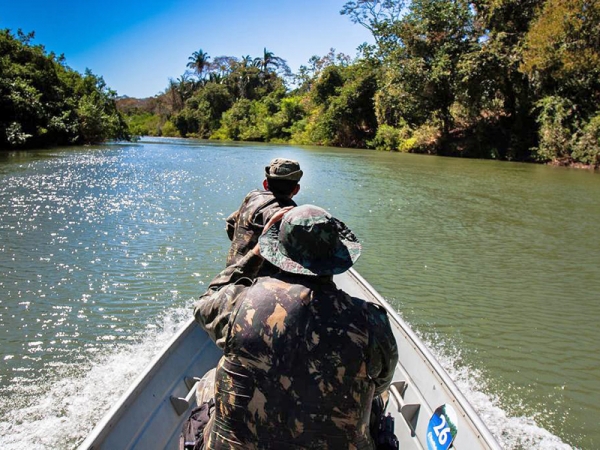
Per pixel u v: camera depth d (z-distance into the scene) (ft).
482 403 13.28
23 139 90.38
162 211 35.73
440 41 105.60
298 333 5.42
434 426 8.57
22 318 17.70
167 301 19.53
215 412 5.78
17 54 108.17
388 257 25.66
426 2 106.01
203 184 50.08
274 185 10.28
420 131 113.80
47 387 13.56
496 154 95.96
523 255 26.76
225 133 206.18
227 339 5.71
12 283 20.92
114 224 31.42
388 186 51.72
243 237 10.16
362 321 5.57
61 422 12.11
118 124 139.64
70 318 17.80
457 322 18.17
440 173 66.18
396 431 9.32
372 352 5.55
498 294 20.90
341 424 5.40
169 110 295.69
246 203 10.43
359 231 31.24
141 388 8.81
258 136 187.42
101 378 14.02
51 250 25.52
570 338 17.08
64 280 21.38
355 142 139.33
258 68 263.90
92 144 119.34
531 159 89.86
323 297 5.60
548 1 84.64
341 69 159.12
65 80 124.16
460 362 15.37
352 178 58.49
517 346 16.47
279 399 5.36
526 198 45.85
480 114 102.73
